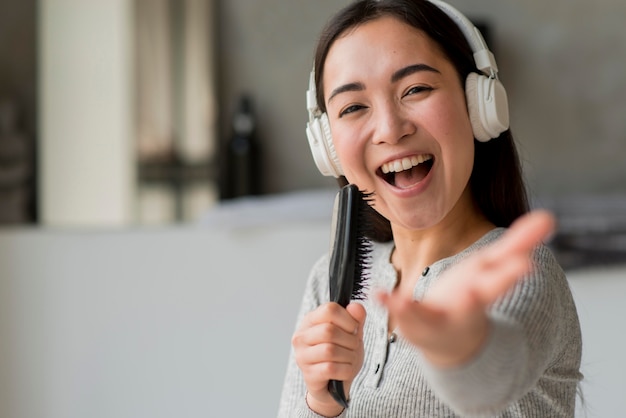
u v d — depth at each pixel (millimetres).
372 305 1121
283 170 3512
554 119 3520
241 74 3521
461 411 707
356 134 1035
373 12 1045
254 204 2752
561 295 964
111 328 2502
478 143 1147
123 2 3281
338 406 949
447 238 1121
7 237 2535
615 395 2240
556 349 962
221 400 2459
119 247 2514
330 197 2824
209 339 2473
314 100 1141
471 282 625
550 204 2869
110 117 3238
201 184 3365
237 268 2479
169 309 2490
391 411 1021
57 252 2531
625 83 3494
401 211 1037
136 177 3268
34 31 3199
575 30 3521
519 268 604
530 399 1000
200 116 3379
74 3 3225
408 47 1018
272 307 2465
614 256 2414
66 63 3207
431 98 1010
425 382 1006
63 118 3186
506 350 689
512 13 3541
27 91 3176
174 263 2498
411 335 632
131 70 3291
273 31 3535
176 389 2469
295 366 1221
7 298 2531
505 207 1161
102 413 2490
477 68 1073
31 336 2520
